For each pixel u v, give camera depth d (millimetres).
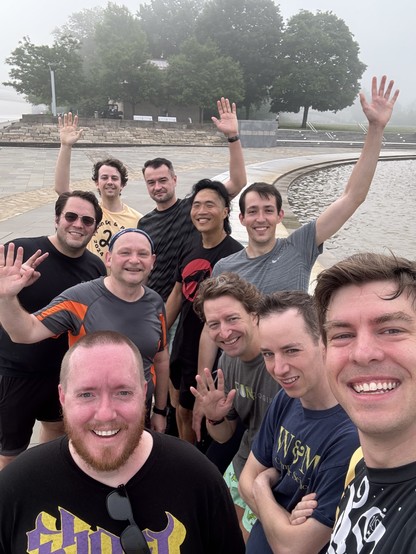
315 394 1946
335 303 1296
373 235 12109
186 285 3746
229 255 3709
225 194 3758
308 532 1773
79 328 2895
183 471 1625
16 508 1562
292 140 43375
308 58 58656
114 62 48781
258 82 60000
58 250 3402
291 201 16703
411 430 1214
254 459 2252
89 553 1526
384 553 1167
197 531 1623
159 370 3340
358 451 1532
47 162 24531
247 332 2494
